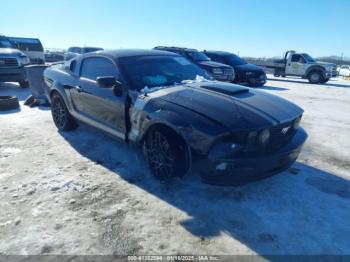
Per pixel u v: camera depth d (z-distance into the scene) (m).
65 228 2.65
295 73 18.41
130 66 4.01
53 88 5.24
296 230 2.68
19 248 2.40
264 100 3.43
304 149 4.78
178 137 3.09
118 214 2.87
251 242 2.52
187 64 4.65
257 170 2.88
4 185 3.40
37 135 5.21
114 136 4.10
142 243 2.48
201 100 3.21
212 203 3.08
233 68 12.97
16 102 7.30
